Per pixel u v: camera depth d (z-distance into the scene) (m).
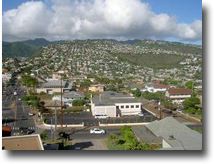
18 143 6.90
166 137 7.73
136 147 8.90
